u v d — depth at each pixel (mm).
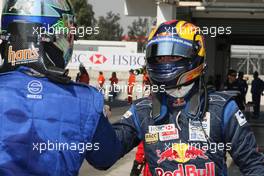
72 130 2582
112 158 2828
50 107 2564
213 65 25484
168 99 3189
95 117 2645
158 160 3197
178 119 3166
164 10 16297
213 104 3160
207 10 20172
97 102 2658
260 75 44406
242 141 3148
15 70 2666
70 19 2783
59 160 2555
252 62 44469
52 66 2668
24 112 2533
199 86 3197
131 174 5281
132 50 23859
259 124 22312
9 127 2508
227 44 29375
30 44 2650
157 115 3193
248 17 22969
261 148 12531
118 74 26828
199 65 3197
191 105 3166
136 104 3320
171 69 3150
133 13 18312
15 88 2562
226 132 3160
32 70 2650
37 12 2650
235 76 15500
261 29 24672
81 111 2619
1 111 2516
